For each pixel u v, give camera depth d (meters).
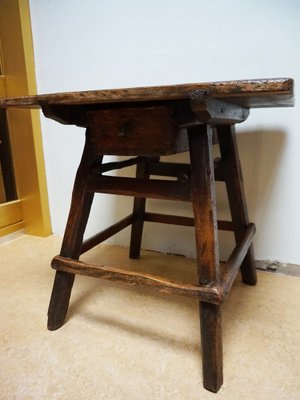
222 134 0.84
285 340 0.70
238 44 0.91
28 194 1.36
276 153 0.94
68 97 0.56
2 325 0.76
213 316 0.56
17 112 1.27
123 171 1.17
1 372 0.61
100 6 1.05
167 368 0.62
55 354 0.66
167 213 1.16
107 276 0.65
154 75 1.04
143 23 1.01
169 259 1.15
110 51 1.08
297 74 0.86
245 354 0.66
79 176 0.71
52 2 1.12
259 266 1.05
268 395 0.55
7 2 1.15
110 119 0.62
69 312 0.81
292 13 0.83
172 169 0.97
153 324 0.76
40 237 1.39
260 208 1.01
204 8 0.92
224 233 1.08
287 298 0.88
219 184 1.05
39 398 0.55
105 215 1.27
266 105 0.77
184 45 0.97
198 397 0.55
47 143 1.30
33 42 1.20
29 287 0.94
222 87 0.45
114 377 0.60
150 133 0.58
